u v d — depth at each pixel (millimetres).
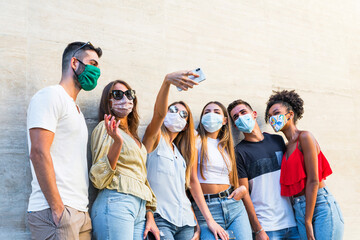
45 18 2721
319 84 4195
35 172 1904
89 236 2174
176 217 2551
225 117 3119
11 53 2553
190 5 3471
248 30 3799
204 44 3484
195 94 3334
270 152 3205
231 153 3059
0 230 2342
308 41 4227
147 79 3105
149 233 2471
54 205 1908
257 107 3688
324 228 2994
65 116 2074
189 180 2775
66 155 2064
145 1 3211
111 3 3031
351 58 4555
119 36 3025
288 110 3279
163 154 2652
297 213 3102
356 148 4312
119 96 2484
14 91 2520
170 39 3291
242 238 2762
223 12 3668
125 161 2336
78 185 2096
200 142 3006
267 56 3871
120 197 2229
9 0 2607
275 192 3111
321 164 3160
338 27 4531
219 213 2820
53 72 2689
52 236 1922
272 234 2994
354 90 4477
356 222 4070
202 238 2707
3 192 2387
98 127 2459
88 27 2893
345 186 4102
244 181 3094
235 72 3621
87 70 2236
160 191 2574
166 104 2451
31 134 1936
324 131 4102
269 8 4004
